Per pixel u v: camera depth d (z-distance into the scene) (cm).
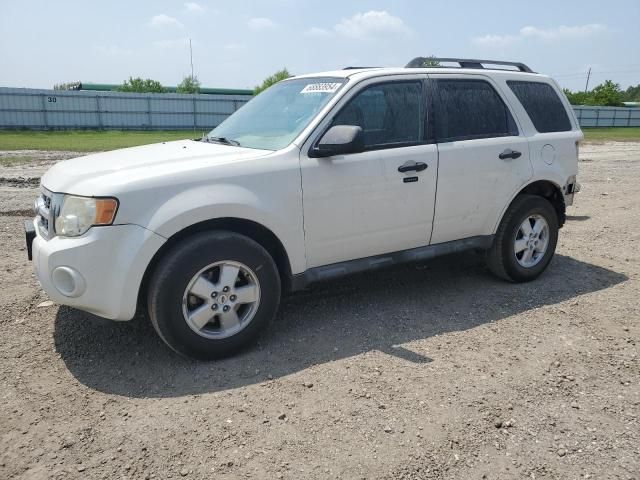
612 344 390
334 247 402
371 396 317
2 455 264
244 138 423
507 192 483
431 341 391
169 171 341
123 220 322
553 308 456
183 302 340
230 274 355
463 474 254
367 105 412
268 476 250
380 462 261
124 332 400
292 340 392
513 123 493
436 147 438
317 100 412
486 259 511
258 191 360
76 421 292
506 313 445
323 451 268
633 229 745
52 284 330
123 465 258
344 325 418
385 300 470
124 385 330
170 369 349
